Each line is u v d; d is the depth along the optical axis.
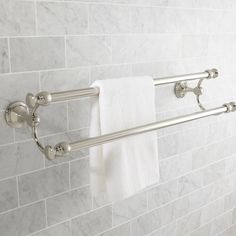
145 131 1.00
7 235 0.97
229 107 1.29
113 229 1.24
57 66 0.97
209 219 1.65
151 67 1.21
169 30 1.24
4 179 0.93
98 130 0.97
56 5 0.94
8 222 0.96
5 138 0.91
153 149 1.08
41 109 0.97
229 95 1.57
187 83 1.35
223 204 1.71
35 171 0.99
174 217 1.47
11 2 0.86
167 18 1.22
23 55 0.90
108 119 0.95
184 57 1.32
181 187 1.46
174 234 1.49
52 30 0.94
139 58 1.17
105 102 0.93
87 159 1.10
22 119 0.91
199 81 1.28
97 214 1.18
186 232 1.55
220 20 1.42
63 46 0.97
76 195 1.10
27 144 0.96
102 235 1.21
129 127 1.00
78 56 1.01
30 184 0.99
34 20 0.90
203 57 1.40
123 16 1.09
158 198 1.37
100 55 1.06
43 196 1.02
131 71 1.16
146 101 1.04
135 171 1.03
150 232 1.38
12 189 0.95
